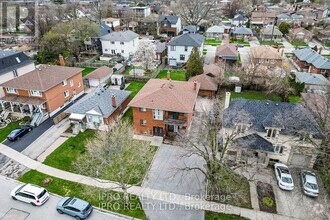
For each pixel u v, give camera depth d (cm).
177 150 3316
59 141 3500
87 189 2648
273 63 5744
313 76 4953
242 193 2630
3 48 7431
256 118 3041
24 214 2433
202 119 3278
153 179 2855
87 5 13188
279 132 2869
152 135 3609
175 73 5856
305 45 8244
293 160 3014
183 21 10919
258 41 8950
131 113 4169
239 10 13800
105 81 5341
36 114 3944
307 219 2373
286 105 3112
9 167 3030
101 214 2438
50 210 2477
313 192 2573
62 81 4216
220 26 10106
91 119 3744
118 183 2731
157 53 6556
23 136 3609
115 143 2627
